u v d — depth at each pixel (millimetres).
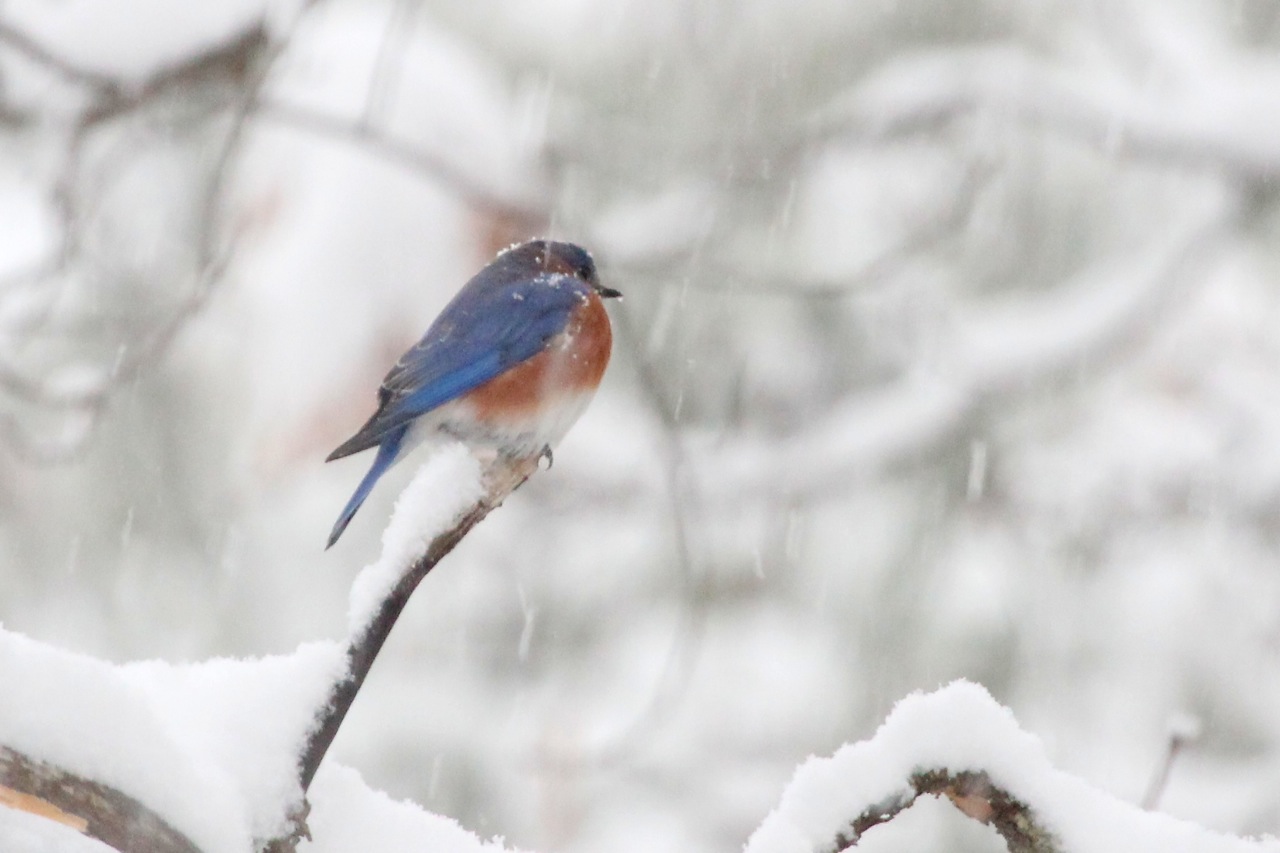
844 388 13820
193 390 11953
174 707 3803
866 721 12758
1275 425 13867
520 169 10742
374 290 10312
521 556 13461
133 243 11891
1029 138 14078
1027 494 13672
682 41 13633
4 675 3316
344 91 10859
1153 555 13664
